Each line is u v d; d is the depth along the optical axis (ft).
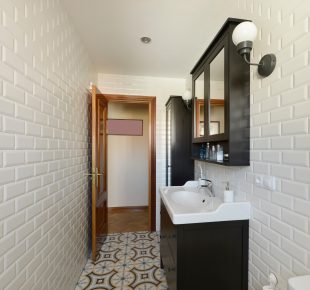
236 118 3.86
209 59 4.80
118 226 9.71
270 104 3.31
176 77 9.30
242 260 4.04
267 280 3.43
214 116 4.60
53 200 4.17
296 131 2.79
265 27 3.43
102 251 7.40
